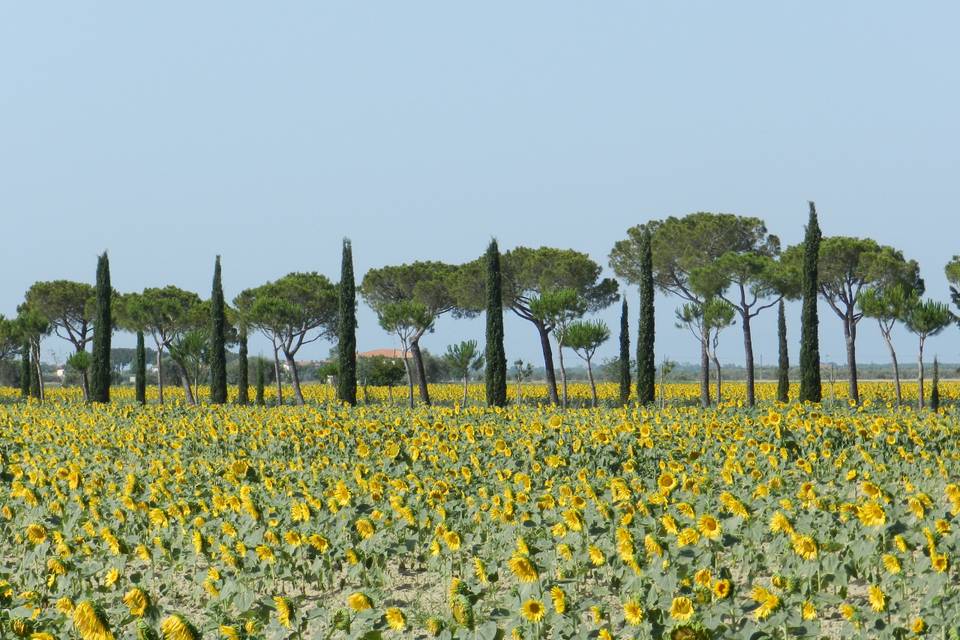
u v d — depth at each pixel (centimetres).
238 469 2344
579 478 2056
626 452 2619
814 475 2289
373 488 1948
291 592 1623
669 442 2695
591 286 8081
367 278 8719
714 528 1352
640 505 1628
